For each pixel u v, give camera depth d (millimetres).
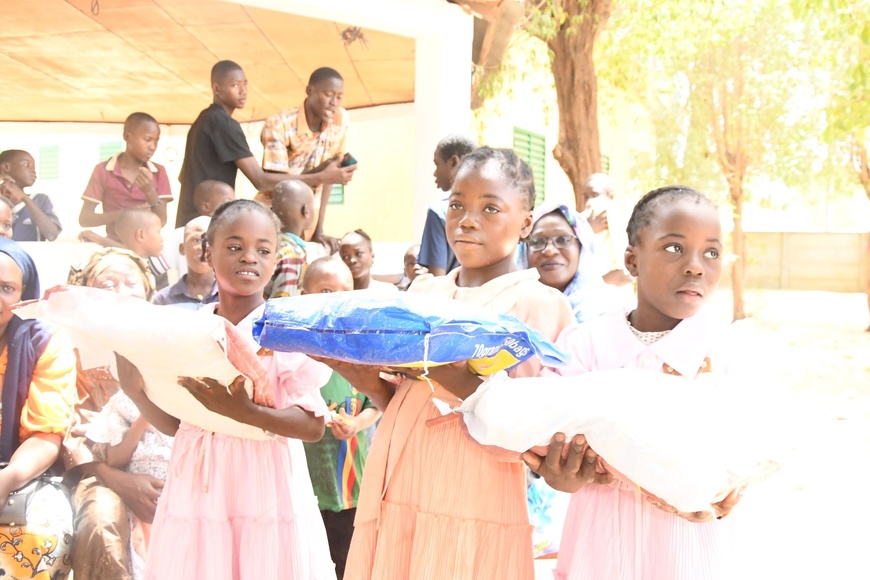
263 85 8883
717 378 1990
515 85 11227
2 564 2861
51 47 7496
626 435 1718
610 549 2018
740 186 15289
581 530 2086
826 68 13109
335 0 5328
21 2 6262
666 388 1787
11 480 2891
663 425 1713
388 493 2209
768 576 4273
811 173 16188
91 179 6609
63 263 5059
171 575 2406
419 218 6184
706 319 2094
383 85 8570
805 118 14508
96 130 10852
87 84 8945
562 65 9000
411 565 2115
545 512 3922
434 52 5961
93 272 3934
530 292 2211
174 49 7520
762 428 1810
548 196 12805
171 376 2254
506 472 2121
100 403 3350
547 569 4090
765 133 14797
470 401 1906
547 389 1828
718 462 1702
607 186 6133
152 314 2166
